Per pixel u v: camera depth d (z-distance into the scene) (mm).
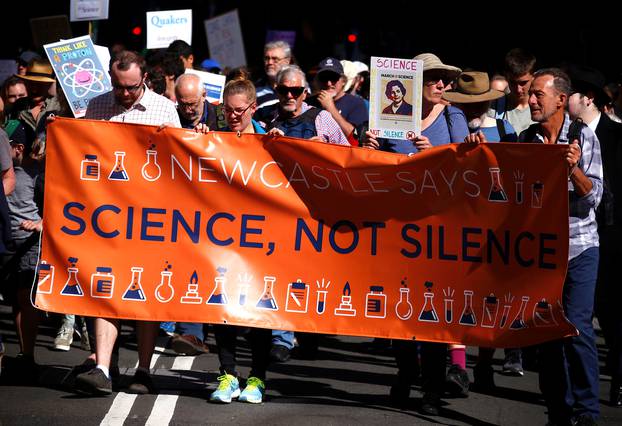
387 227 13234
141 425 12516
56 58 15078
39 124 16281
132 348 17641
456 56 39844
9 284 15094
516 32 37312
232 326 13836
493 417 13633
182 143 13383
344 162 13234
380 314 13258
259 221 13359
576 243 12930
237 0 47094
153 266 13398
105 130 13430
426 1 41000
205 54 45500
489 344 13055
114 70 13844
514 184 12977
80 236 13430
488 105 15695
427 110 14328
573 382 12945
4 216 13789
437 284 13180
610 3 33219
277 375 15867
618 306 14523
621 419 13891
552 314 12852
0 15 42125
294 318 13328
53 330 19281
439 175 13156
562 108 13055
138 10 42688
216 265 13367
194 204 13398
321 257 13305
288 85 15898
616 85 18797
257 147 13375
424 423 13102
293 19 47000
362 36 42750
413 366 13906
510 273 13008
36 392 14086
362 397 14469
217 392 13648
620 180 14352
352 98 20312
